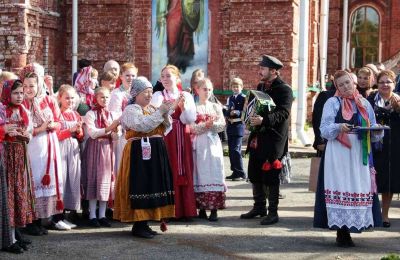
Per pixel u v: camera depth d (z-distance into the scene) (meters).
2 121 7.27
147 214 7.94
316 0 21.80
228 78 17.16
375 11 30.16
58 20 17.66
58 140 8.45
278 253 7.42
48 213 8.12
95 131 8.62
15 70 16.33
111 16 17.62
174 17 17.33
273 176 8.85
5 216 7.20
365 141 7.42
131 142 8.00
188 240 8.00
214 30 17.22
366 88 9.27
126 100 9.18
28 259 7.09
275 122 8.70
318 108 9.22
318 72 22.81
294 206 10.35
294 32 16.88
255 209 9.35
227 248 7.63
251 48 16.94
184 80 17.42
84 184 8.76
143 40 17.50
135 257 7.21
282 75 16.88
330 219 7.38
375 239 8.17
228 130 13.10
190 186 8.98
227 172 14.05
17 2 16.19
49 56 17.31
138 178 7.91
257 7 16.83
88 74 10.84
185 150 8.98
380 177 8.81
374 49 30.23
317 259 7.18
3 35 16.36
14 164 7.40
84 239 8.01
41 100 8.20
